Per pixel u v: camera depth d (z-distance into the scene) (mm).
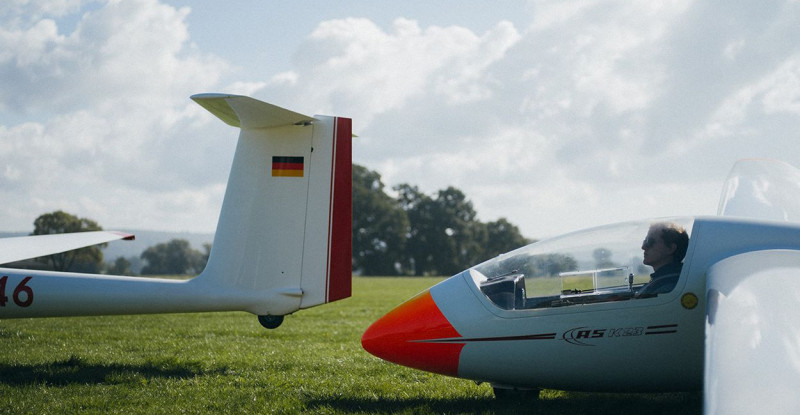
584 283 4941
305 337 10172
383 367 7070
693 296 4699
